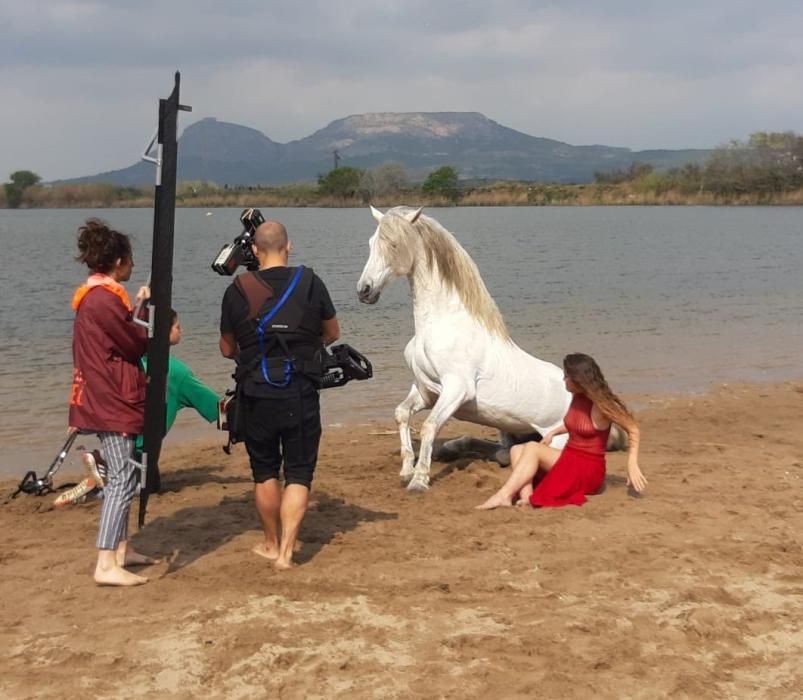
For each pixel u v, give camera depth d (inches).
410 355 317.1
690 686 169.2
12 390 498.0
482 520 263.1
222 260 229.1
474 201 4082.2
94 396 210.5
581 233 2041.1
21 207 4458.7
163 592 210.8
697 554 233.5
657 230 2142.0
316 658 178.2
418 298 310.0
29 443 391.9
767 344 660.1
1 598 209.6
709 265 1311.5
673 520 261.6
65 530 264.7
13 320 776.9
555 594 208.4
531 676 171.2
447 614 197.6
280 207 4055.1
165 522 268.2
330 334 224.5
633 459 277.3
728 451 359.9
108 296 210.2
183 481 327.0
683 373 556.1
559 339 682.2
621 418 275.3
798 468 330.0
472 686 168.1
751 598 207.8
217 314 808.3
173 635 188.7
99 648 183.9
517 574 220.5
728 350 635.5
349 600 205.2
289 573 221.6
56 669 175.8
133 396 213.2
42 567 229.0
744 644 186.4
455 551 236.5
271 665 175.8
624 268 1262.3
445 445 348.5
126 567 227.5
